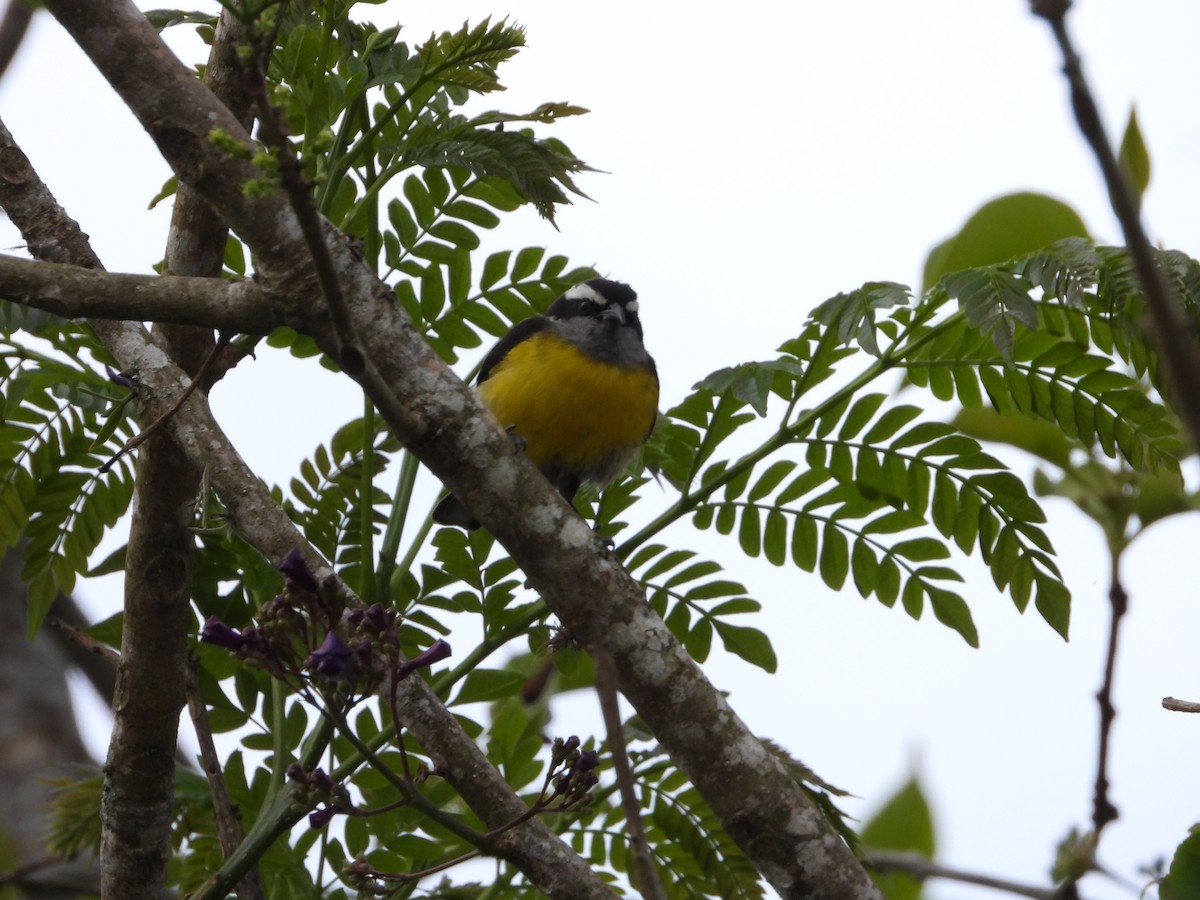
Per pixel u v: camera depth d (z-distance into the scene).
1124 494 7.91
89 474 9.41
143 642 7.82
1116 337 8.31
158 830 8.01
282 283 6.78
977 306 7.79
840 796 8.36
